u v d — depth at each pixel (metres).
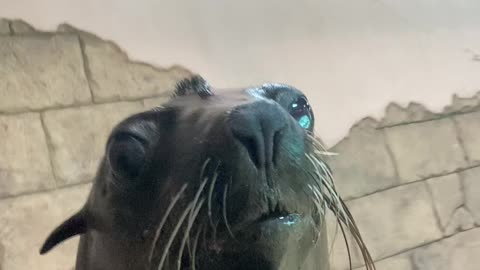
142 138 0.58
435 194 1.97
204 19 1.72
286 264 0.52
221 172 0.49
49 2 1.50
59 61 1.48
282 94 0.59
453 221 1.98
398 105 1.99
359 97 1.93
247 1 1.79
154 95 1.59
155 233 0.55
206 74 1.69
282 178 0.50
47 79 1.46
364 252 0.66
